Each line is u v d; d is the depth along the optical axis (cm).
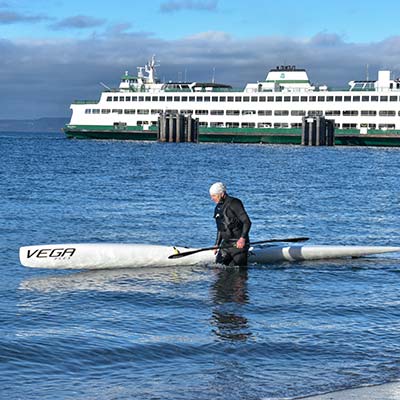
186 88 15125
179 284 1573
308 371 935
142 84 15425
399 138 13600
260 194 4584
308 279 1656
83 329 1139
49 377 897
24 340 1055
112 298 1410
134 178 5984
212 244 2306
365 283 1614
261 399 823
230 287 1542
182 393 843
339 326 1189
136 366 951
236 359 989
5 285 1542
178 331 1138
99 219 2934
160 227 2714
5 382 873
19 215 2988
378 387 849
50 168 7306
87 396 830
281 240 1838
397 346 1062
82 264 1752
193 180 5875
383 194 4628
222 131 14612
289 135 14200
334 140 14225
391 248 2020
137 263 1780
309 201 4047
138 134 15250
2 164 7975
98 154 11150
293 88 14438
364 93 13800
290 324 1198
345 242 2397
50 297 1414
